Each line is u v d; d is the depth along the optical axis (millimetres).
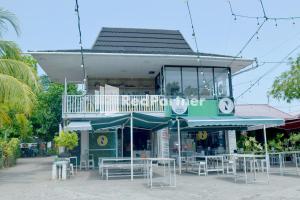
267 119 15383
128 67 22203
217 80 22453
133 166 14953
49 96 38719
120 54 19453
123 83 24906
